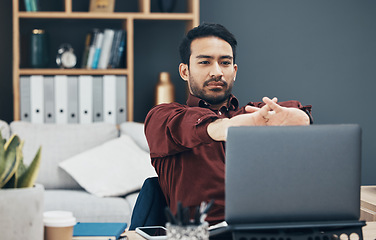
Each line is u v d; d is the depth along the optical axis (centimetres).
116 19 390
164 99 388
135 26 411
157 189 163
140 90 414
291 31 427
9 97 394
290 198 110
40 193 99
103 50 378
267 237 108
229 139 109
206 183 154
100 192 316
